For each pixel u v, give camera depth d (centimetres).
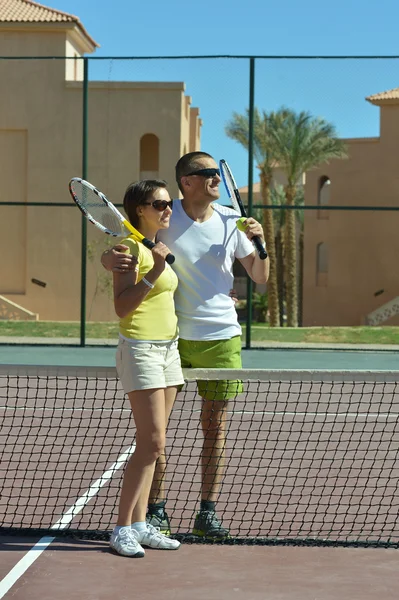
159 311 479
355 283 3753
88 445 804
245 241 539
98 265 3253
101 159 3225
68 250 3284
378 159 3659
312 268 3891
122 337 478
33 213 3303
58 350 2027
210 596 416
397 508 602
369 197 3700
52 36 3369
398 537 527
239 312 5025
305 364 1775
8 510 579
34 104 3291
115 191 3216
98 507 593
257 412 1039
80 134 3256
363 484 671
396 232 3669
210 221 526
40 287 3297
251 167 1917
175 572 449
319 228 3869
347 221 3750
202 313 525
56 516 569
